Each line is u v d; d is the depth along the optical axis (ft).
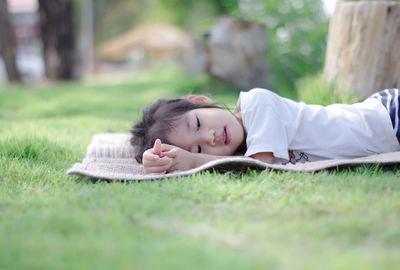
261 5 32.12
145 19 111.55
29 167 7.72
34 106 19.77
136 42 94.63
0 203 5.74
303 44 30.40
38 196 6.08
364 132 8.55
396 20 11.18
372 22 11.34
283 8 30.86
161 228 4.66
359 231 4.50
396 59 11.29
